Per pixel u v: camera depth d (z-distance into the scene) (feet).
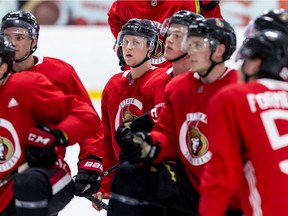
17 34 34.83
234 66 71.36
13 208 32.73
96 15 88.89
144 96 36.70
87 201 49.73
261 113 27.40
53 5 88.53
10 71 34.86
